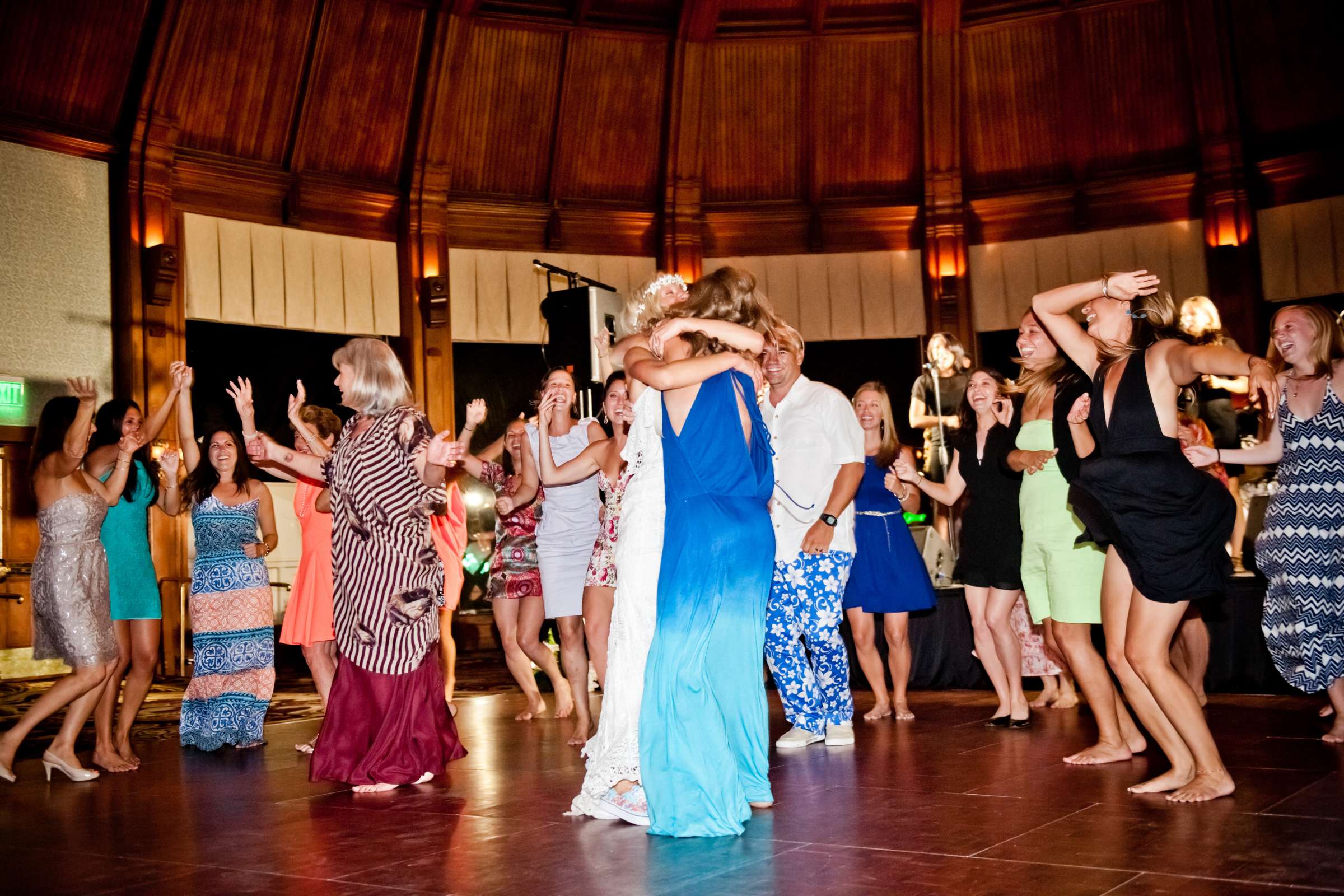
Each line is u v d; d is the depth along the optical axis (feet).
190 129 32.30
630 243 38.11
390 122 35.29
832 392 13.15
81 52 30.01
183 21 30.73
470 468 14.83
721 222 38.04
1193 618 14.58
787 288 38.11
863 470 13.03
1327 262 33.88
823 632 12.91
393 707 11.28
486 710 18.66
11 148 29.55
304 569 15.60
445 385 35.42
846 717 13.10
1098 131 36.45
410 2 34.06
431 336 35.37
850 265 38.09
